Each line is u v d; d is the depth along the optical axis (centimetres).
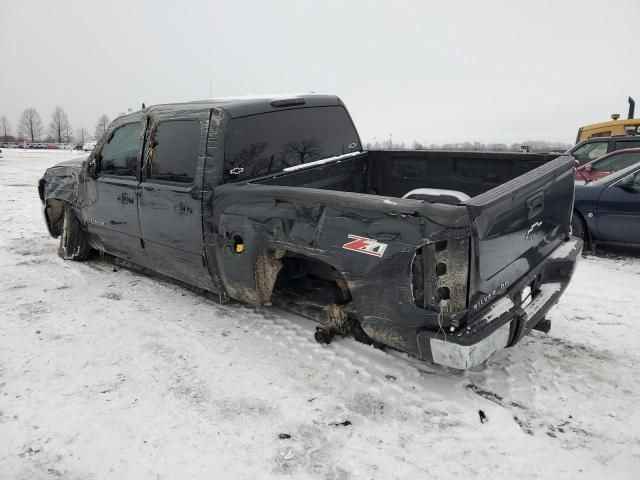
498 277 296
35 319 437
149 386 329
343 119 517
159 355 371
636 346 385
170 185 430
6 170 2180
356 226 300
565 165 367
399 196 524
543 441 273
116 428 286
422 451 265
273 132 436
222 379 337
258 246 364
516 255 314
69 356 370
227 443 273
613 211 646
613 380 335
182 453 265
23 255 643
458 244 265
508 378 335
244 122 410
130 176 482
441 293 276
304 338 394
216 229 393
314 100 482
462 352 272
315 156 483
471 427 284
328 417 294
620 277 569
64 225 607
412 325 289
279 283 411
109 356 370
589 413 298
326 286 390
